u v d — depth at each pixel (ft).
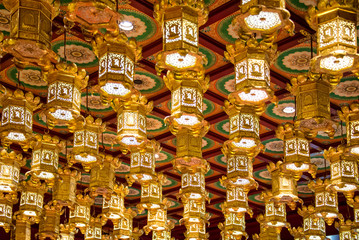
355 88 43.83
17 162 45.52
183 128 36.29
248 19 24.97
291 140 39.86
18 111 35.32
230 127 36.50
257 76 28.84
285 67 41.01
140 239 83.92
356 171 41.09
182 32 26.02
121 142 38.14
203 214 53.83
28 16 24.70
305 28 34.65
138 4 33.12
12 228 58.54
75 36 37.17
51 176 43.57
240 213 50.90
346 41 25.11
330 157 41.75
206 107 48.44
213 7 33.55
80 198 53.42
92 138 40.37
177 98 31.63
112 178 46.19
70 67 31.76
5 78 42.98
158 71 27.40
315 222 52.39
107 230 81.82
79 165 61.87
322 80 32.24
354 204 49.39
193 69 27.53
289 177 44.88
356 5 25.49
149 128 53.16
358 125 35.53
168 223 66.69
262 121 50.49
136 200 75.72
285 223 51.83
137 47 28.81
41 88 44.91
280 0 23.88
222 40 37.24
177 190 71.26
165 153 59.16
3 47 24.79
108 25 25.67
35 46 24.91
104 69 28.25
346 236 55.26
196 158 39.91
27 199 50.90
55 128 52.44
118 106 37.22
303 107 32.35
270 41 25.41
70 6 24.31
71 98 31.94
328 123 32.68
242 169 43.39
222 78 42.91
